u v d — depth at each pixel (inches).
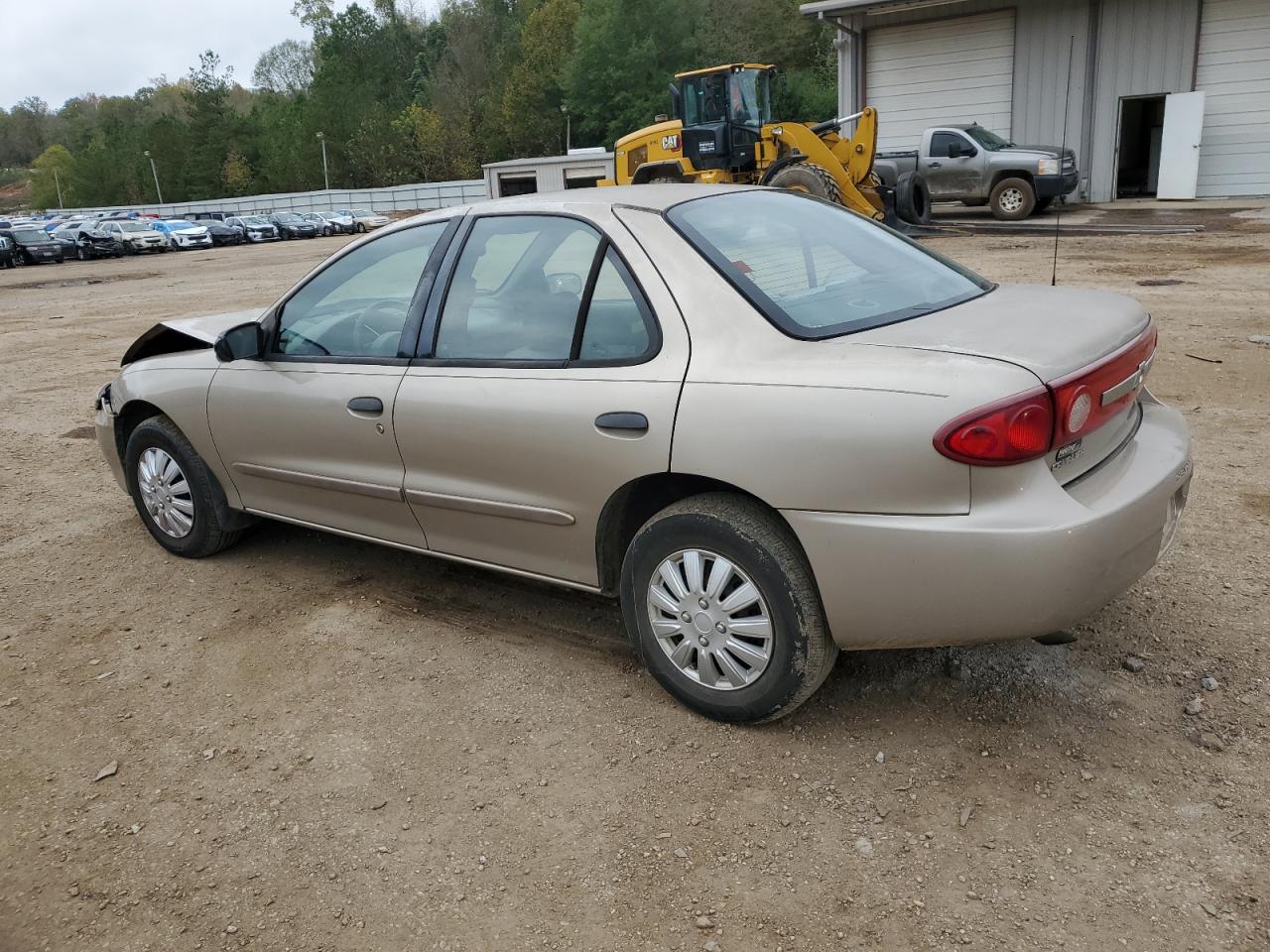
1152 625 140.6
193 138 4037.9
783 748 119.5
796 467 108.5
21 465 273.9
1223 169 912.9
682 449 116.4
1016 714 122.3
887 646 112.1
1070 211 877.2
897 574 105.7
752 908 95.6
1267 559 158.9
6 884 106.7
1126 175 1079.6
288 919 98.8
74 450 288.4
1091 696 124.8
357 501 159.2
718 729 124.3
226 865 107.0
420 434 143.9
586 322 128.9
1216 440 220.2
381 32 4485.7
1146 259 540.7
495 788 116.3
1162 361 298.2
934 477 101.9
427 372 144.2
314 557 190.7
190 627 164.1
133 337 551.8
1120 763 111.9
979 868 98.1
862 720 123.6
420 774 119.9
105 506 232.4
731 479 113.1
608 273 128.0
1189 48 891.4
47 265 1551.4
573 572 135.9
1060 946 88.1
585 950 92.3
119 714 138.3
